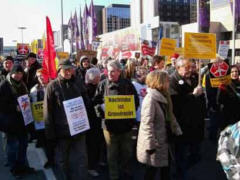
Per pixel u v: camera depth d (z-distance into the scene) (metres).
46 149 5.60
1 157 6.28
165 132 3.95
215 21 49.56
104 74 7.20
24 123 5.14
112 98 4.61
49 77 5.53
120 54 15.35
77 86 4.61
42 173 5.35
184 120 4.55
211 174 5.17
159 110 3.88
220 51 12.19
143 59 10.79
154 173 4.03
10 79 5.07
